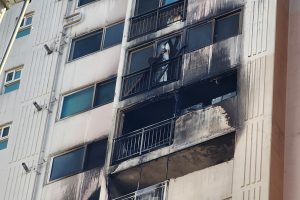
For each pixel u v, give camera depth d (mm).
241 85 60094
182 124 61938
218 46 64625
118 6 85188
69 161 74500
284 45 63062
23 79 86812
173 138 62781
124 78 71000
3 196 76188
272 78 58688
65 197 71188
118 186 66188
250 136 56562
